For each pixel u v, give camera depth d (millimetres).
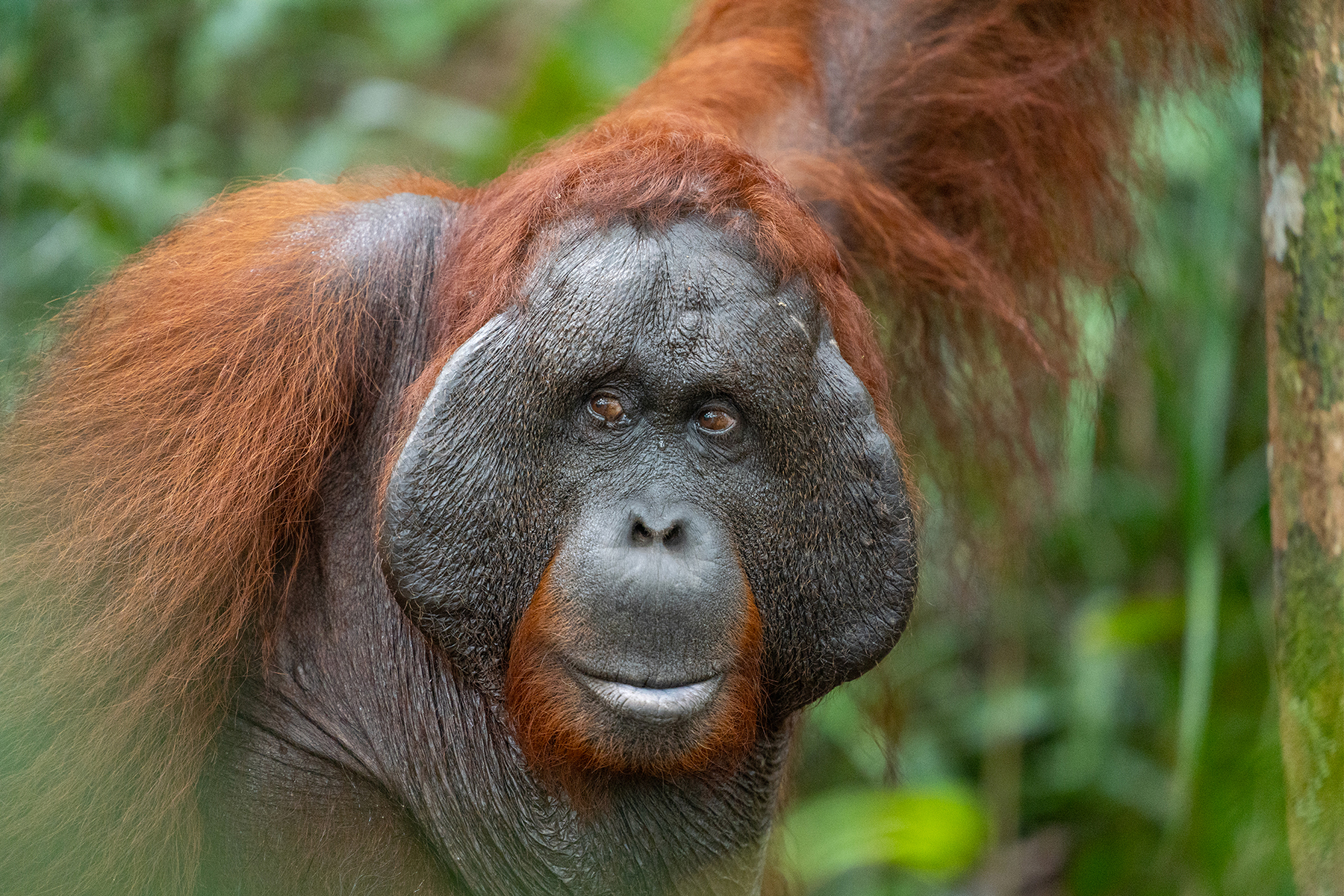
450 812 5211
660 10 7113
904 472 5227
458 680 5191
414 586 5094
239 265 5207
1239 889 5629
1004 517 5695
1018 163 5543
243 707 5195
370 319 5199
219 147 7430
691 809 5211
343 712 5203
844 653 5133
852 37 5555
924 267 5516
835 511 5102
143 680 5129
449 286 5176
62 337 5324
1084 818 6262
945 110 5523
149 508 5137
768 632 5129
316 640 5203
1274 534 5195
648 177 5086
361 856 5207
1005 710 5969
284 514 5176
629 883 5211
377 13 7996
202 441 5148
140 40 6852
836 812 5848
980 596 5777
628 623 5059
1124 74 5551
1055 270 5598
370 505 5199
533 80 7000
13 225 6168
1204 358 5742
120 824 5137
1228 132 5637
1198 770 5770
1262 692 5883
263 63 7840
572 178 5105
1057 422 5707
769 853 5582
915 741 6188
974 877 6000
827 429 5090
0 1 6148
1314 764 5148
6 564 5160
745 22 5645
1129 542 6148
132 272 5309
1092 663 5922
